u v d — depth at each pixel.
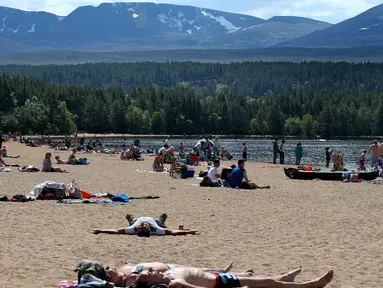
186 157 49.91
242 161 29.06
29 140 111.88
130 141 145.50
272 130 196.00
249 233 16.30
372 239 15.59
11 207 20.11
